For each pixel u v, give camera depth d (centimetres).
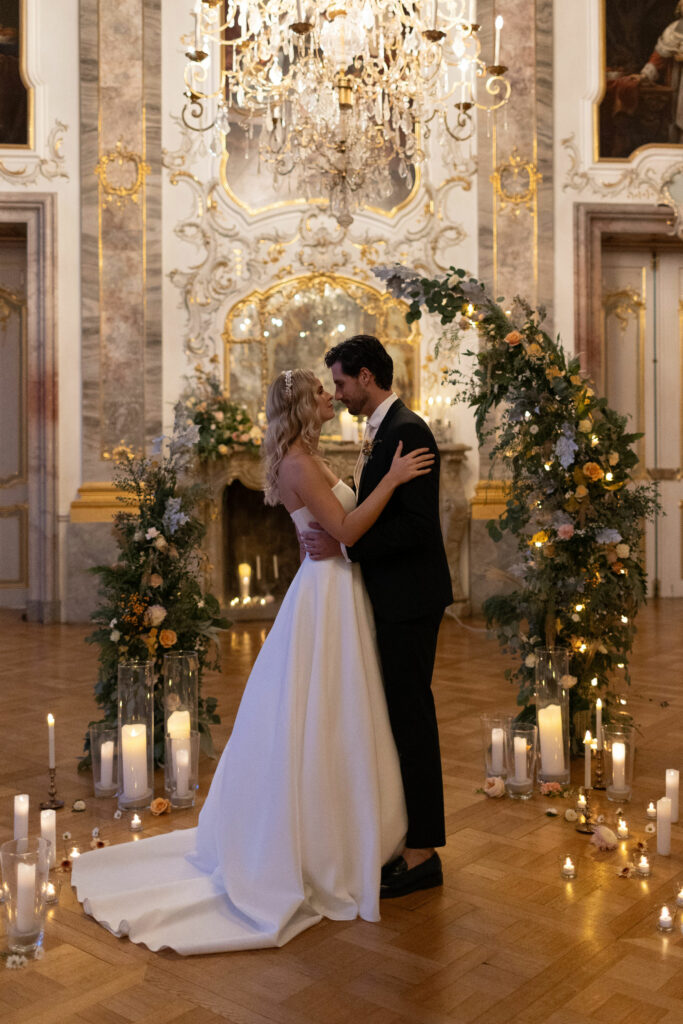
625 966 236
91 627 820
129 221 862
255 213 890
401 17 634
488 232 881
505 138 884
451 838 328
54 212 855
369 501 276
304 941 252
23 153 855
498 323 390
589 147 892
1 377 935
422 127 868
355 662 277
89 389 856
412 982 229
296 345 897
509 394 398
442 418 884
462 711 513
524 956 242
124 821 347
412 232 898
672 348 978
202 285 881
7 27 854
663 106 894
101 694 410
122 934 254
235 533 912
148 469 431
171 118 875
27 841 253
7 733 473
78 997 223
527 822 343
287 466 288
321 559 286
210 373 880
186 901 268
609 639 420
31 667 641
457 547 866
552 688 379
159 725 415
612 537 389
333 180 696
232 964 239
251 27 635
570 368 399
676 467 981
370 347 294
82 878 290
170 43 877
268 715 277
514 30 882
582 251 888
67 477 862
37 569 859
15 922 242
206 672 620
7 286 932
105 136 859
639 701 529
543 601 415
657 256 975
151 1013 216
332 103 667
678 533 983
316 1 613
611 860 307
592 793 376
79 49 858
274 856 265
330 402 299
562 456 380
